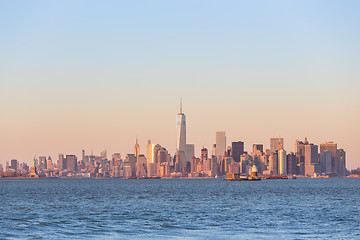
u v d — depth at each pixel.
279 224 105.19
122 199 199.75
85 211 139.25
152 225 104.31
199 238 85.75
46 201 187.00
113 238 86.19
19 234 90.81
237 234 90.06
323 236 87.19
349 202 174.88
